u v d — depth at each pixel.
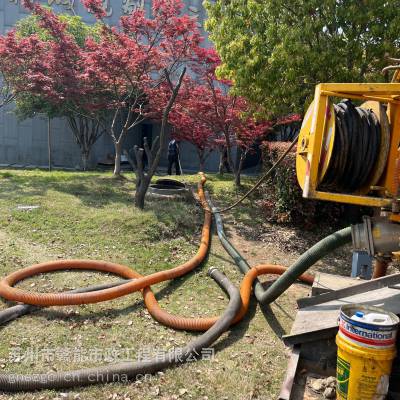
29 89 11.97
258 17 9.05
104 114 17.52
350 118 4.04
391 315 3.62
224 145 13.30
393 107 4.08
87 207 8.98
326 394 3.88
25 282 5.93
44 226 7.88
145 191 9.12
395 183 3.99
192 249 7.72
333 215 8.92
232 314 5.19
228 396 4.02
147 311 5.52
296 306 6.07
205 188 11.57
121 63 10.98
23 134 22.91
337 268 7.71
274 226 9.16
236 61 9.20
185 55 11.66
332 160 3.99
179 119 12.70
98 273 6.45
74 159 23.17
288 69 8.45
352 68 8.53
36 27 16.81
